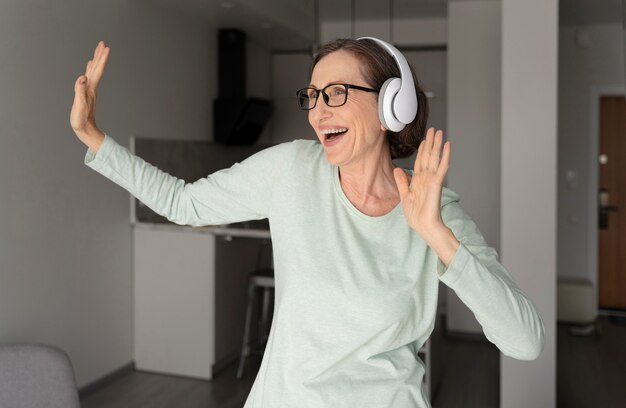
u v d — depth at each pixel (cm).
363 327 116
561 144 647
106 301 405
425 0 546
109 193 406
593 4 536
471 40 541
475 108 543
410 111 119
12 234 326
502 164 347
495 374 445
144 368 435
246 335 425
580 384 434
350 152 117
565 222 652
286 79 677
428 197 99
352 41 119
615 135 654
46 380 231
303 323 118
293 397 118
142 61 439
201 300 421
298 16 579
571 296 565
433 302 122
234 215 133
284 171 127
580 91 639
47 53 347
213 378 423
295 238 121
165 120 470
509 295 102
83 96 122
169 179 134
